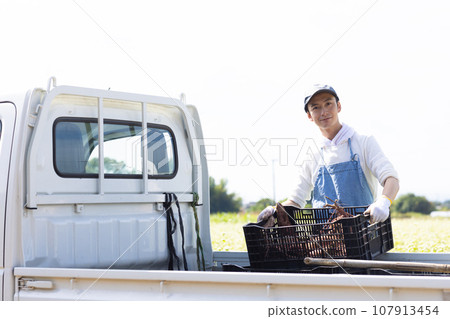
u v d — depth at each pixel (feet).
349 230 11.67
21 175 11.34
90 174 12.63
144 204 13.44
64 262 11.87
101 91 12.78
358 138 15.05
